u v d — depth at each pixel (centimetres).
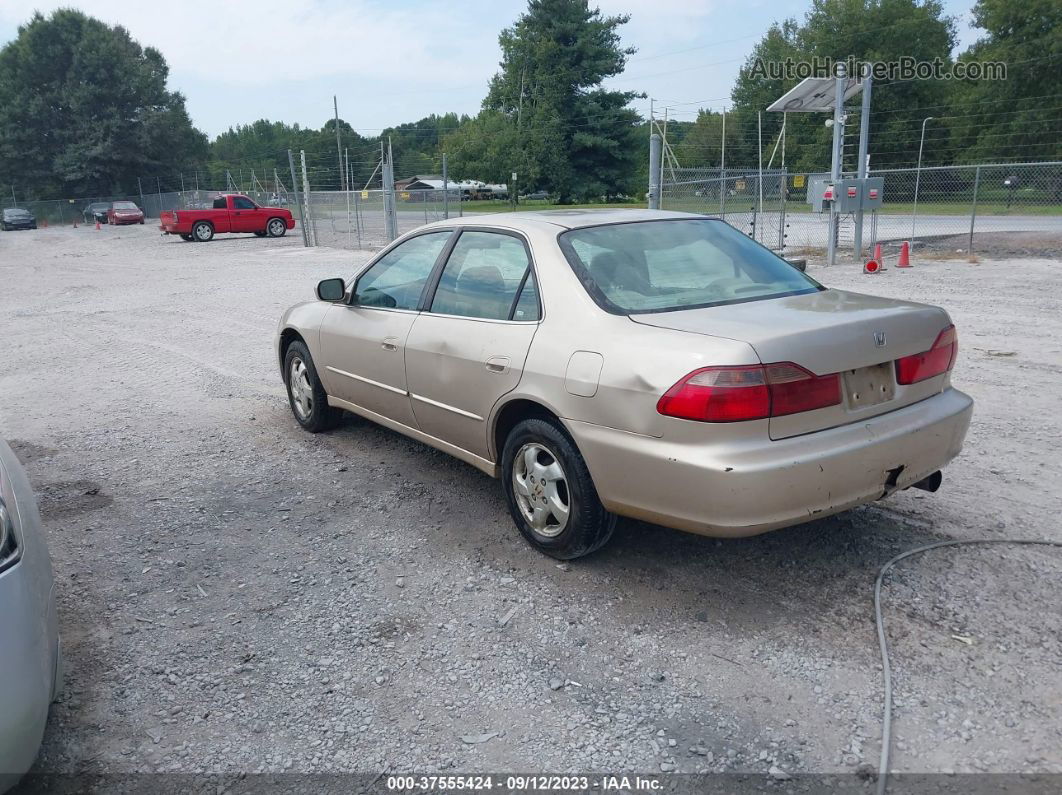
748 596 373
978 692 301
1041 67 4719
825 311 366
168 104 7106
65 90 6638
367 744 288
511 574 404
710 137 6612
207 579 411
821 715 293
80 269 2348
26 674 236
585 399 362
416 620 366
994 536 419
